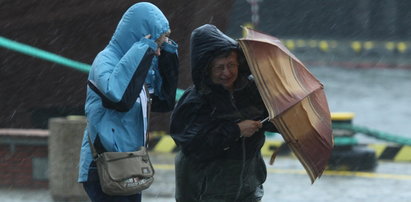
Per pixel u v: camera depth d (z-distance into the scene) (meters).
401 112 45.62
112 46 10.83
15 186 22.67
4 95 28.73
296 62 11.39
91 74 10.62
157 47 10.65
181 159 11.84
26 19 28.30
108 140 10.61
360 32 89.06
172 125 11.52
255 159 11.95
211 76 11.18
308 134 11.27
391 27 89.81
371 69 73.94
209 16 28.89
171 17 28.33
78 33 28.77
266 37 11.52
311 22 86.31
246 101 11.42
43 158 22.52
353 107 47.66
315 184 24.52
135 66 10.34
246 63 11.33
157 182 23.73
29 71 28.48
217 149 11.28
